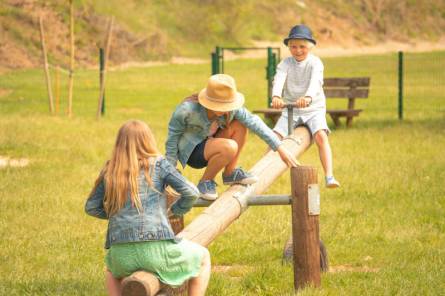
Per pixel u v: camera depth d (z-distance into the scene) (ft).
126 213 21.67
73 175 52.31
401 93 86.22
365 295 28.25
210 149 27.14
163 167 22.12
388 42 264.11
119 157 21.97
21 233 38.11
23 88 126.62
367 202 44.14
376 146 64.23
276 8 248.93
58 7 193.67
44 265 33.19
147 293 20.76
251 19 239.50
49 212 42.22
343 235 37.52
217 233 25.89
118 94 119.55
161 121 84.94
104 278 30.71
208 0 233.35
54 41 183.93
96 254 34.86
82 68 178.29
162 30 216.13
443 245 36.24
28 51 176.35
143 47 200.23
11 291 28.84
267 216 40.88
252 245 36.42
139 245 21.54
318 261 27.71
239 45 225.76
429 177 50.80
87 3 201.05
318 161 57.31
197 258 22.31
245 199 27.68
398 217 40.91
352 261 34.06
